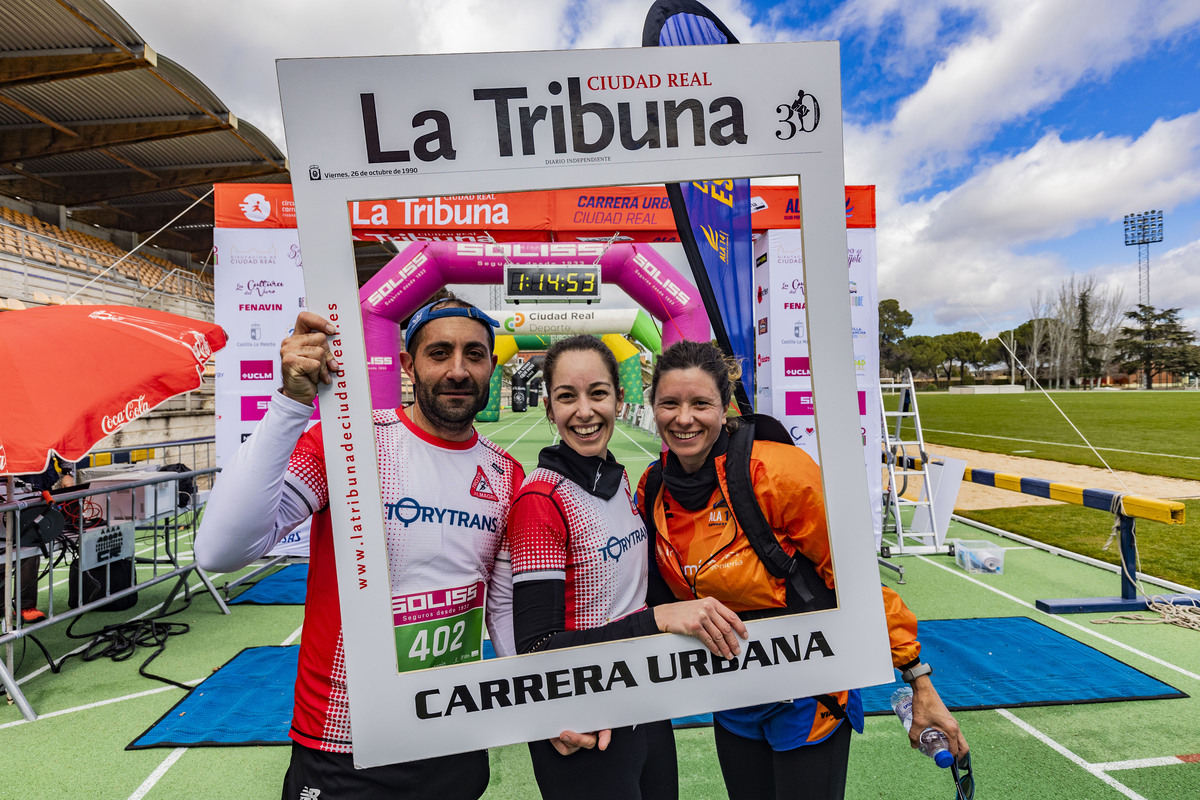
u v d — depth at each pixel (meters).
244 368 5.23
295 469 1.24
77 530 4.15
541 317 9.45
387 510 1.25
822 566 1.32
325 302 1.10
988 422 21.58
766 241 5.15
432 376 1.29
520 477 1.48
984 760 2.48
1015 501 8.43
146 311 3.46
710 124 1.15
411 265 4.81
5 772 2.48
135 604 4.61
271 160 11.73
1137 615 4.06
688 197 2.76
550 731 1.15
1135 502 4.04
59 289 10.17
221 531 1.09
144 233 14.92
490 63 1.10
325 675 1.25
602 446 1.36
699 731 2.78
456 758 1.30
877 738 2.66
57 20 7.43
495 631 1.37
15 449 2.52
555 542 1.24
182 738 2.71
